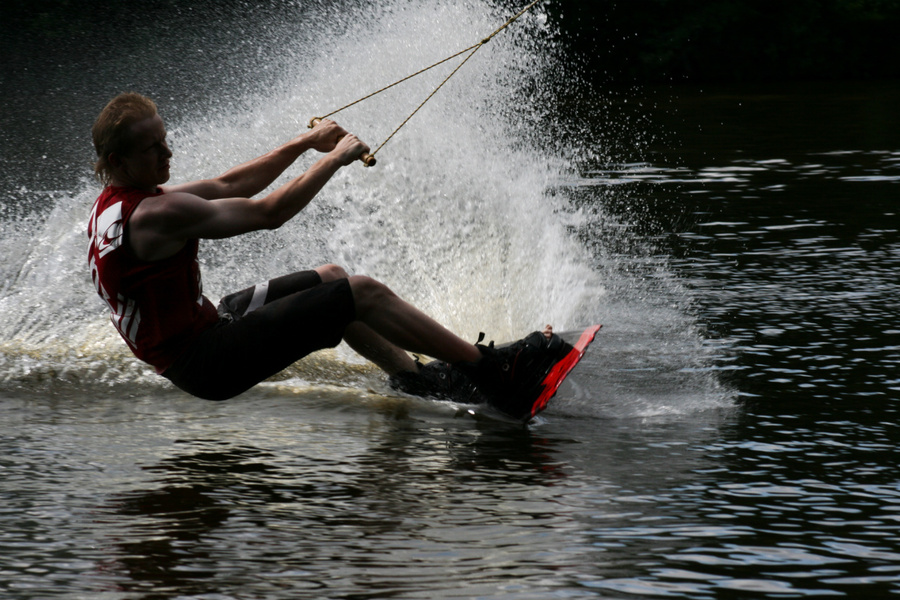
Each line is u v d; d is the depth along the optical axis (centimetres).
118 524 986
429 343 1282
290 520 995
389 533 962
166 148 1181
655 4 9169
